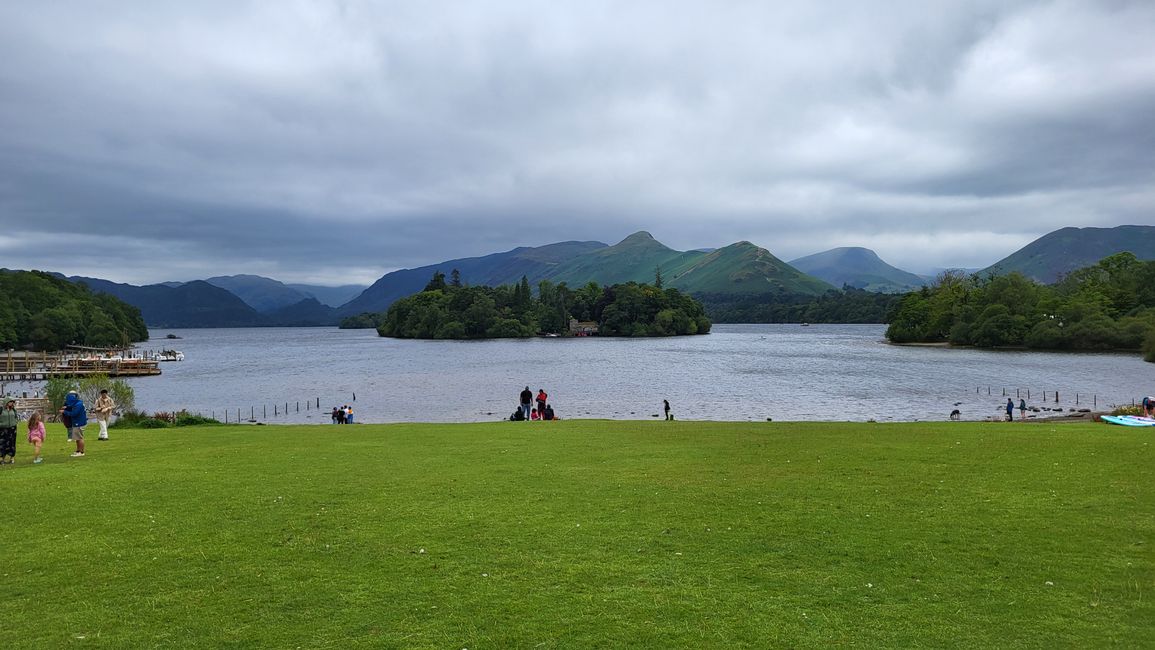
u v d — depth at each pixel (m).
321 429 34.00
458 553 13.20
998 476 19.33
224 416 69.12
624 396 78.00
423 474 20.52
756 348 177.12
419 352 176.75
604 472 20.61
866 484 18.61
